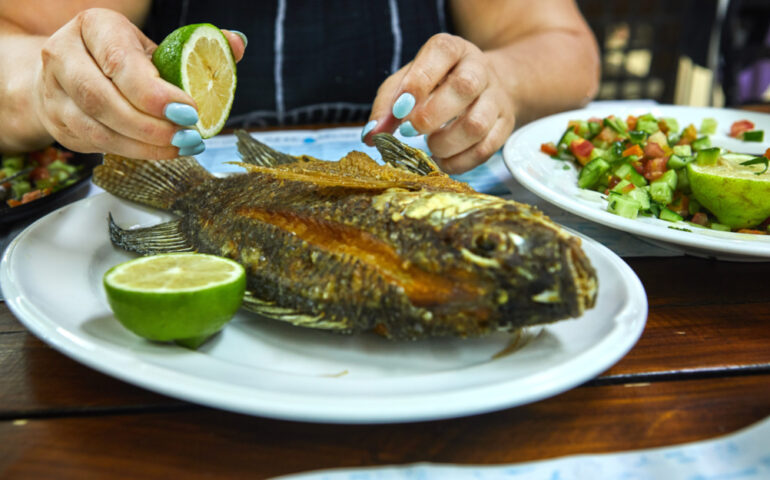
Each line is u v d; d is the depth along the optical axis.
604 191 0.46
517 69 0.59
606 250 0.34
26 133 0.50
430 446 0.26
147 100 0.32
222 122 0.36
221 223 0.35
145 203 0.42
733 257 0.37
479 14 0.73
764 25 1.06
